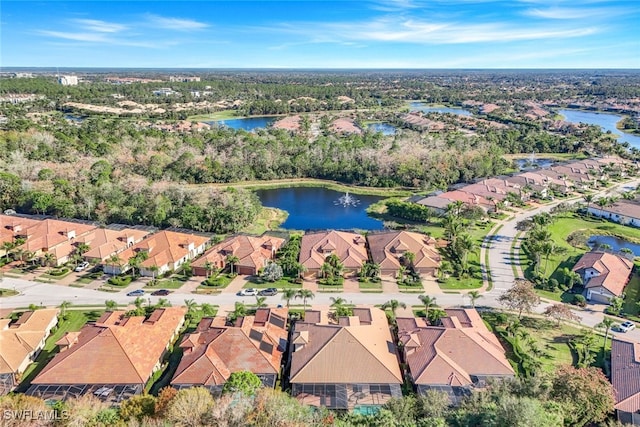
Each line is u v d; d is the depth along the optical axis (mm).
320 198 174000
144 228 125875
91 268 108312
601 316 89125
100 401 59531
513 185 172750
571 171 194625
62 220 127812
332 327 74688
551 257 116188
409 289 99688
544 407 51625
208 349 70250
